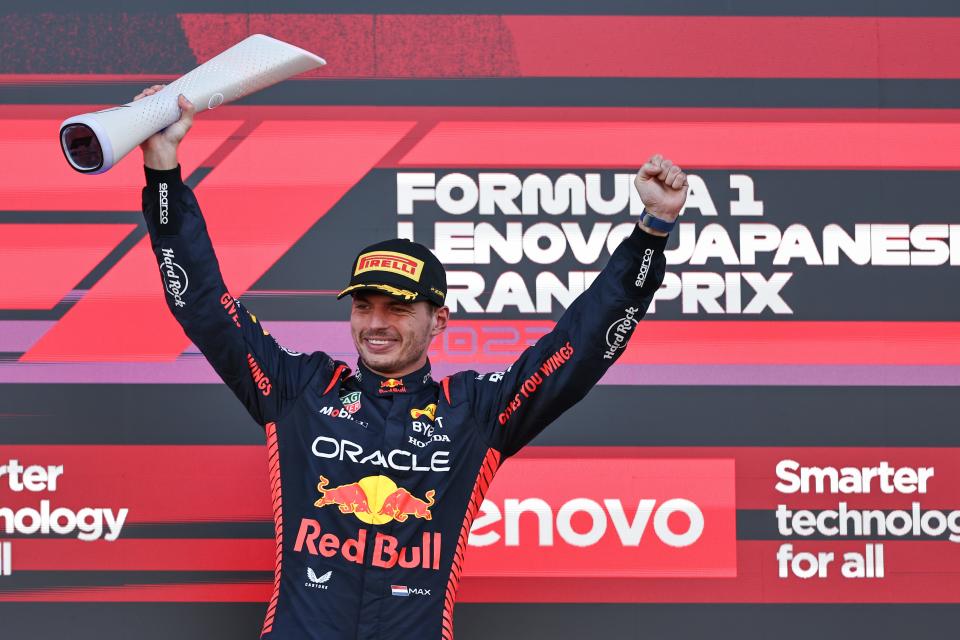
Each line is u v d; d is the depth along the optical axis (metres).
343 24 10.52
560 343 7.29
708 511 10.30
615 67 10.58
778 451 10.36
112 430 10.23
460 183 10.52
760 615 10.22
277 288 10.40
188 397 10.28
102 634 10.08
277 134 10.48
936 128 10.57
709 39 10.61
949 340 10.45
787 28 10.62
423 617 7.14
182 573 10.15
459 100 10.54
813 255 10.50
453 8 10.55
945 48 10.62
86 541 10.14
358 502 7.21
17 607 10.08
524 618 10.18
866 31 10.62
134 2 10.49
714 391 10.39
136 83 10.45
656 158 6.91
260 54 6.98
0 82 10.39
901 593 10.23
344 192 10.48
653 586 10.23
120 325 10.31
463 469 7.48
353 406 7.52
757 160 10.55
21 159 10.37
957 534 10.29
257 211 10.43
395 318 7.49
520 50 10.57
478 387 7.71
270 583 10.16
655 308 10.46
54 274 10.31
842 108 10.59
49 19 10.44
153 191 6.96
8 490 10.15
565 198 10.54
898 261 10.50
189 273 7.07
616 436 10.35
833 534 10.29
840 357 10.44
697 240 10.51
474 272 10.49
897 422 10.39
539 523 10.27
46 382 10.23
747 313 10.46
